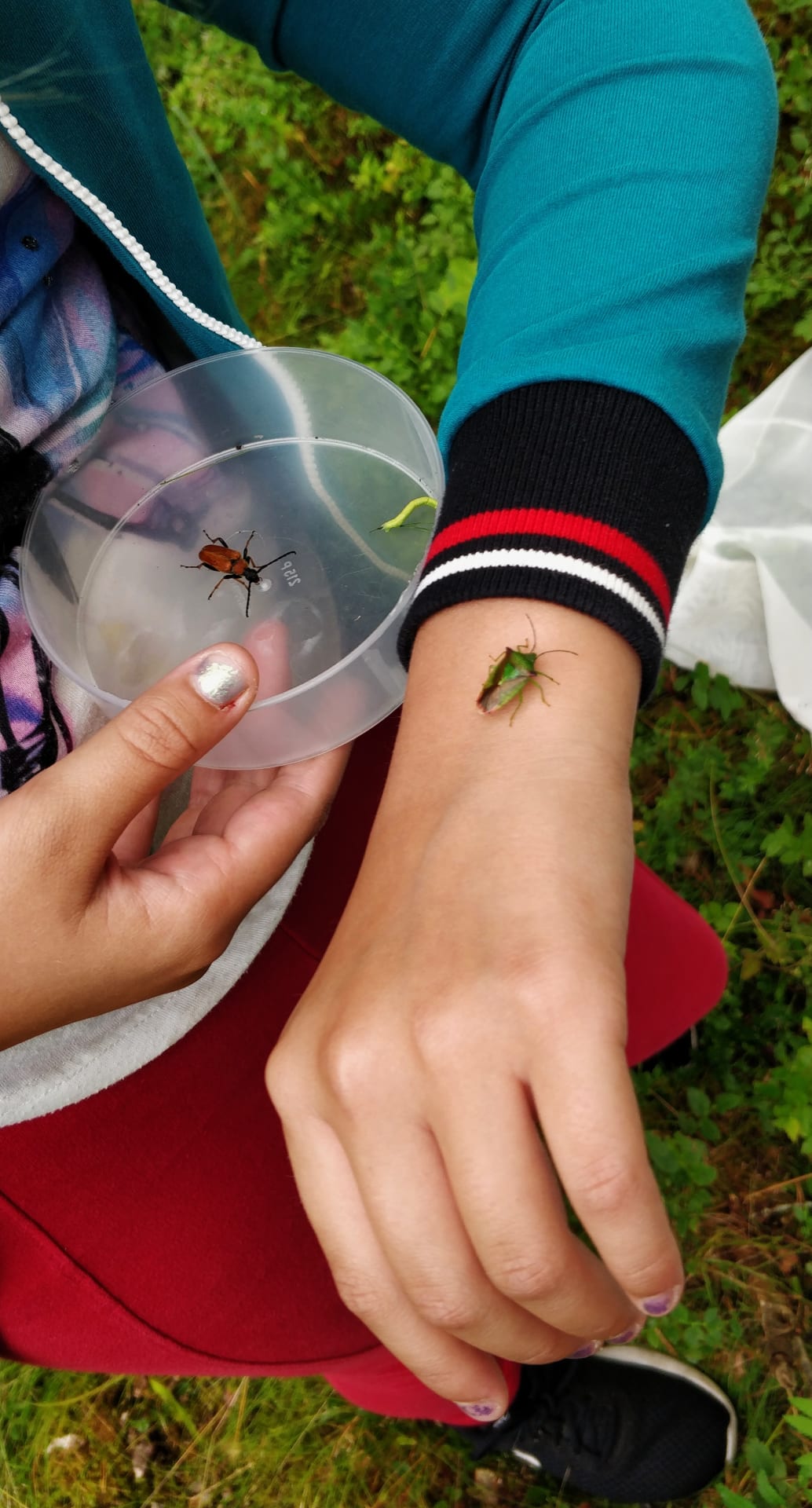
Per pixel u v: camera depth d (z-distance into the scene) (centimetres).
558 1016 21
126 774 26
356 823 37
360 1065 23
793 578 59
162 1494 65
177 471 37
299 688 31
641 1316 24
